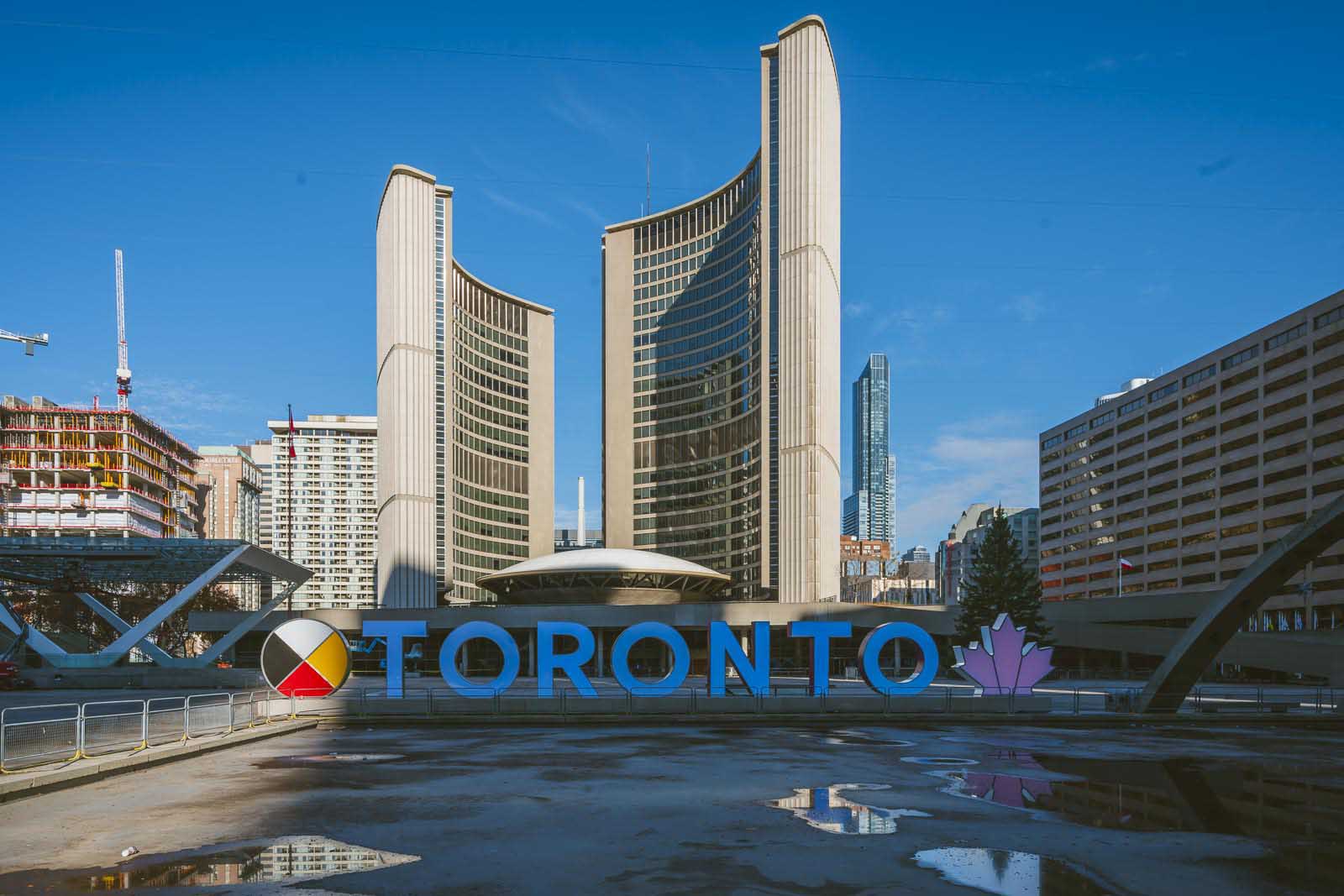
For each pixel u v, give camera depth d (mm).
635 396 175625
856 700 36969
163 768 22266
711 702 36625
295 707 35031
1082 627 86500
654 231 176500
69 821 15852
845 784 19828
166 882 12117
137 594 113938
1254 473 115688
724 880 12188
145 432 181375
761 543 135125
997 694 38406
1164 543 132625
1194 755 25328
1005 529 88250
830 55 139375
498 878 12266
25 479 165875
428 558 144875
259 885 11969
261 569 73688
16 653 67312
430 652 92812
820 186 133250
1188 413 128875
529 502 187000
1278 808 17312
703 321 163875
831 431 133500
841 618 91688
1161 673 37531
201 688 60250
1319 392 106000
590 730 32188
